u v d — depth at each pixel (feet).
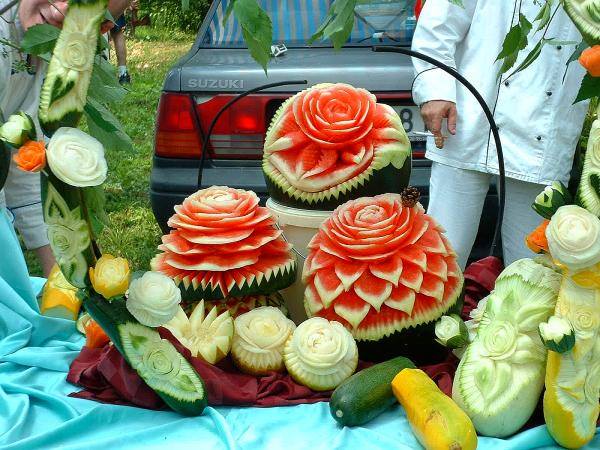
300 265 6.11
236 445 4.65
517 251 8.14
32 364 5.90
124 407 5.16
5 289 6.42
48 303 6.51
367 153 5.78
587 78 4.66
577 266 4.49
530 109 7.52
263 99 10.59
